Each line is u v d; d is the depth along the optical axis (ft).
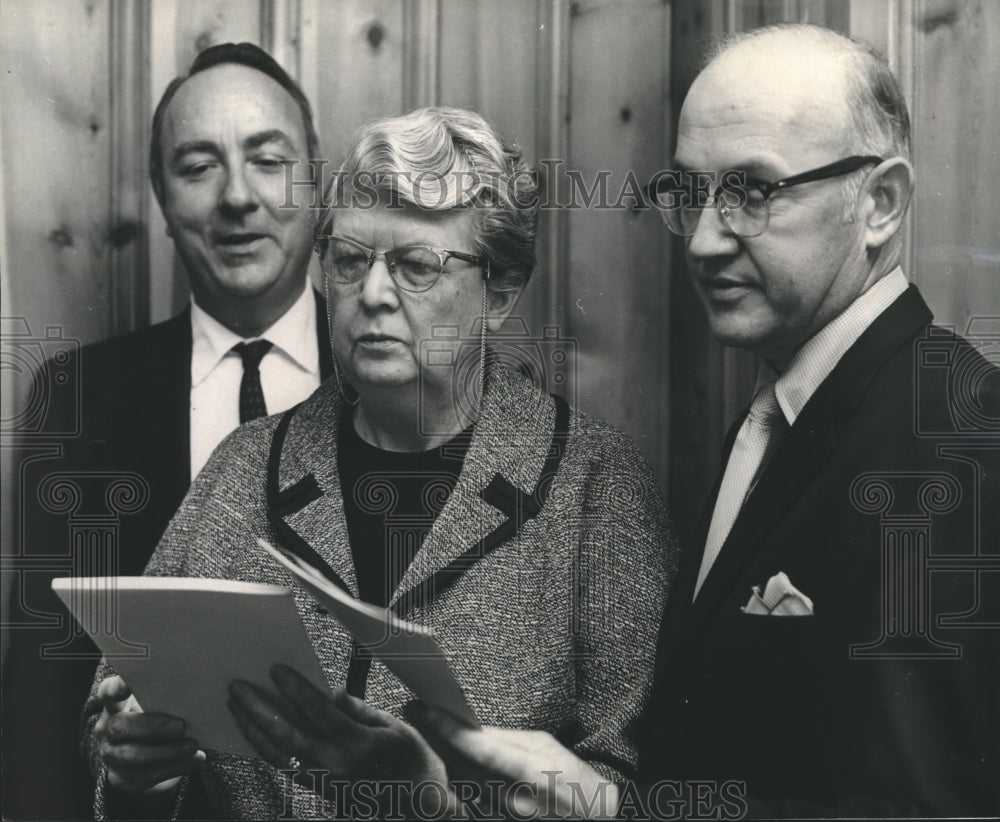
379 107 6.34
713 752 5.25
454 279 5.15
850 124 5.06
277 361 6.34
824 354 5.28
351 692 5.20
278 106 6.30
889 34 6.15
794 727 5.17
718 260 5.23
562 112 6.29
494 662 5.13
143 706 5.00
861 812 5.09
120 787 5.20
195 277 6.34
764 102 5.10
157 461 6.32
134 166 6.33
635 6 6.22
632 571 5.37
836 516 5.17
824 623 5.15
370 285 5.13
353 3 6.30
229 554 5.45
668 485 6.15
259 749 4.91
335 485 5.41
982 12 6.17
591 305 6.21
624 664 5.28
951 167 6.18
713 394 6.10
